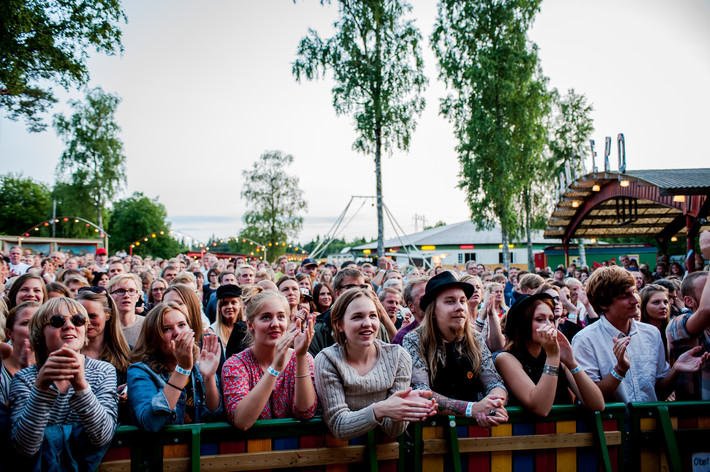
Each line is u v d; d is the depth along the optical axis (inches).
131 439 98.2
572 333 208.5
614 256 1241.4
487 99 983.6
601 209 772.6
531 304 120.3
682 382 137.2
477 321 180.2
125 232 2509.8
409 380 112.3
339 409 102.5
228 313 176.9
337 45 918.4
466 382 116.1
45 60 534.0
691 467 118.6
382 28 919.7
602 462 112.8
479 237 1680.6
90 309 125.5
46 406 86.0
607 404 116.5
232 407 102.0
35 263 493.7
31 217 2335.1
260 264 590.9
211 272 348.2
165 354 115.2
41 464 89.3
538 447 112.0
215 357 108.3
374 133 931.3
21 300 177.5
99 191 1491.1
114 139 1521.9
